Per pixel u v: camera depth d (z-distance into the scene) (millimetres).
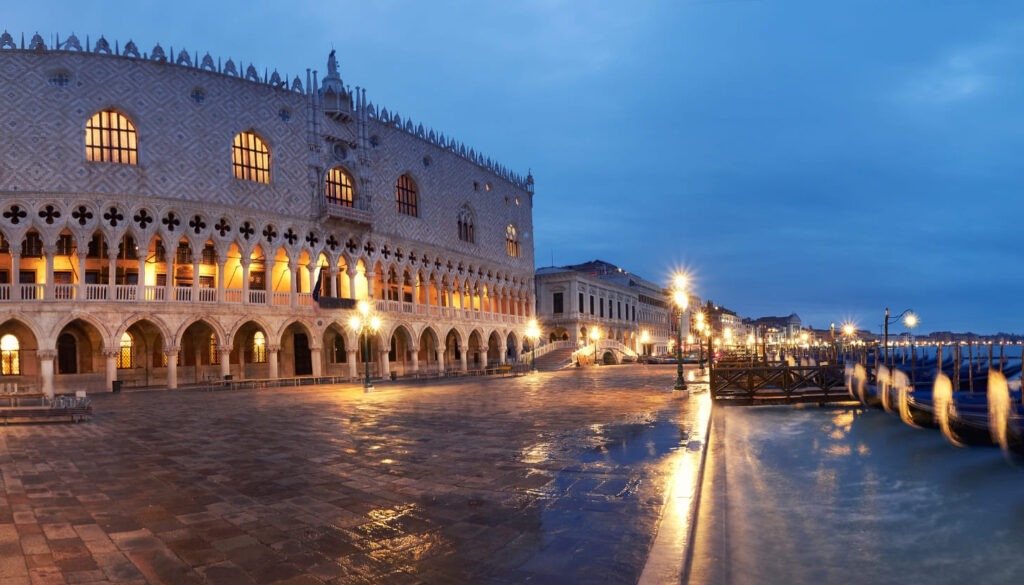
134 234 39906
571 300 84438
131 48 40969
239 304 43500
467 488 9227
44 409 19141
